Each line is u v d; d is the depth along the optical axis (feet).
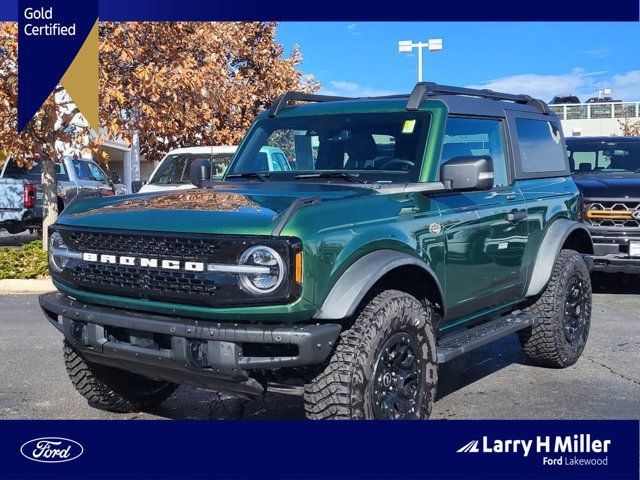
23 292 34.83
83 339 14.10
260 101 67.15
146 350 13.23
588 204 30.81
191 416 17.06
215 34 40.57
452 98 17.69
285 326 12.38
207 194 14.89
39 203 50.75
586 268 21.25
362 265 13.16
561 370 20.88
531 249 19.30
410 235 14.56
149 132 41.16
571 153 37.14
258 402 18.03
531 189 19.74
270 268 12.10
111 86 35.60
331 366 12.83
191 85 37.50
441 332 16.46
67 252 14.32
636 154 36.14
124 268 13.43
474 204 16.92
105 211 14.39
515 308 20.40
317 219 12.80
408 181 15.88
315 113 18.10
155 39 37.52
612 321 27.35
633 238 29.96
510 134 19.39
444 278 15.66
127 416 17.03
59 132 36.32
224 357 12.35
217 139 54.08
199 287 12.55
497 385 19.39
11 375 20.31
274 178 17.38
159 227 13.09
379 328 13.16
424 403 14.51
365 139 16.92
